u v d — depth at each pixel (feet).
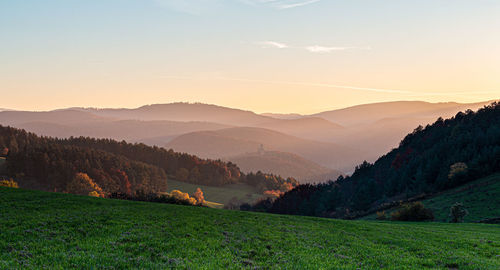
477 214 221.46
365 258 54.34
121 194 212.43
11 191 111.24
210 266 42.06
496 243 73.26
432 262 52.11
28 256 41.39
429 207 267.80
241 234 71.20
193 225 76.84
